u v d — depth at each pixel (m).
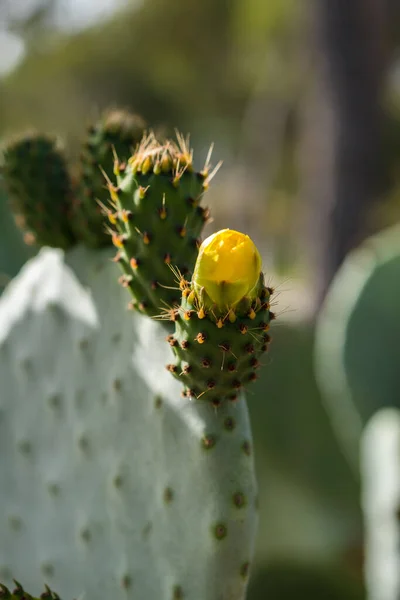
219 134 5.02
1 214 1.12
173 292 0.72
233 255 0.65
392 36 3.49
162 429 0.72
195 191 0.72
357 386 1.16
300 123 4.01
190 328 0.67
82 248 0.81
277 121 4.48
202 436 0.71
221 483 0.71
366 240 2.72
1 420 0.81
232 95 4.71
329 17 2.73
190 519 0.71
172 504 0.72
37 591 0.80
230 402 0.71
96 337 0.78
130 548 0.74
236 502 0.71
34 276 0.83
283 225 4.16
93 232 0.80
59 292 0.81
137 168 0.72
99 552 0.76
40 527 0.79
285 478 1.40
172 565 0.72
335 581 1.36
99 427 0.76
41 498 0.79
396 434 0.94
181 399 0.72
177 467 0.72
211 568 0.71
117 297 0.78
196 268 0.66
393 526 0.91
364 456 0.98
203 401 0.71
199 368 0.68
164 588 0.73
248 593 1.35
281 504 1.39
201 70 4.62
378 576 0.92
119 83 4.78
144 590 0.73
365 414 1.16
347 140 2.73
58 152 0.84
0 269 1.12
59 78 4.78
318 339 1.38
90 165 0.79
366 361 1.17
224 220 4.16
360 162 2.74
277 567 1.37
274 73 4.24
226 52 4.44
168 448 0.72
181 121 4.96
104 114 0.81
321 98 2.80
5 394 0.81
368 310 1.18
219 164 0.73
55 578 0.79
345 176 2.74
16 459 0.80
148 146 0.76
